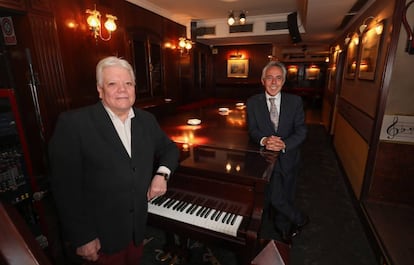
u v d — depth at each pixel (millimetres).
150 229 2090
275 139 1562
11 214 335
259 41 6242
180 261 1727
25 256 322
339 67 4797
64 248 1626
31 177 1653
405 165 2219
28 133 2336
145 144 1088
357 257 1807
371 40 2625
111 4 3203
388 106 2168
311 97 11078
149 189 1166
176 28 4992
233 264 1698
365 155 2473
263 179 1109
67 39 2562
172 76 5016
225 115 3096
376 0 2613
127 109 1012
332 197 2727
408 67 2045
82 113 958
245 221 1174
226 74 7434
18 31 2158
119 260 1172
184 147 1643
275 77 1626
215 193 1242
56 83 2420
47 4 2273
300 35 5176
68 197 928
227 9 4535
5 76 2184
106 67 949
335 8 3152
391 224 2023
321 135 5578
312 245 1927
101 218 1018
